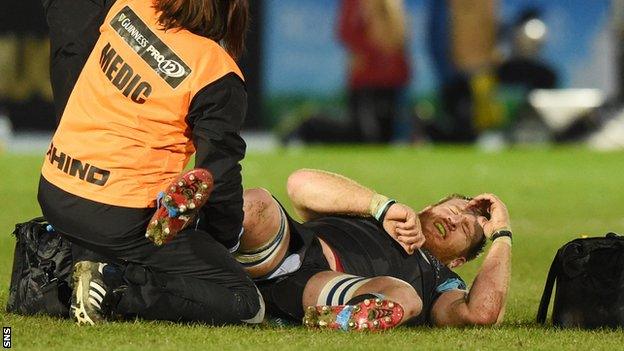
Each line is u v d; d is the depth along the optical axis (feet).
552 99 331.16
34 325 67.62
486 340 66.90
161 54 67.77
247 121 319.68
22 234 73.00
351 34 320.50
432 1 322.75
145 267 68.23
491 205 77.36
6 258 109.19
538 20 327.47
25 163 252.83
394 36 322.34
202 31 68.59
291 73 320.09
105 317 67.56
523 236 141.38
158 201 64.80
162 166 67.92
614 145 336.90
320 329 68.59
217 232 69.67
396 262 75.00
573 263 73.51
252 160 270.46
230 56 69.51
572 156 306.96
